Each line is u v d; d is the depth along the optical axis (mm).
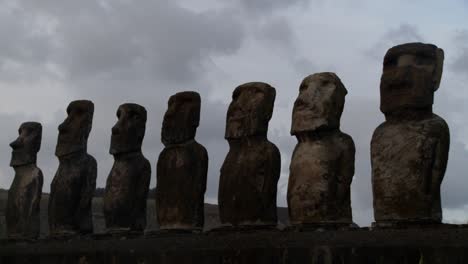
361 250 10617
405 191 11195
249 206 12992
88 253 14906
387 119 11773
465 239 9812
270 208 13070
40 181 18141
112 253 14391
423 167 11164
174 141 14680
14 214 18016
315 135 12422
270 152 13141
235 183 13188
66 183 16641
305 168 12266
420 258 10062
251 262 11977
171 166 14500
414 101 11406
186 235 13281
